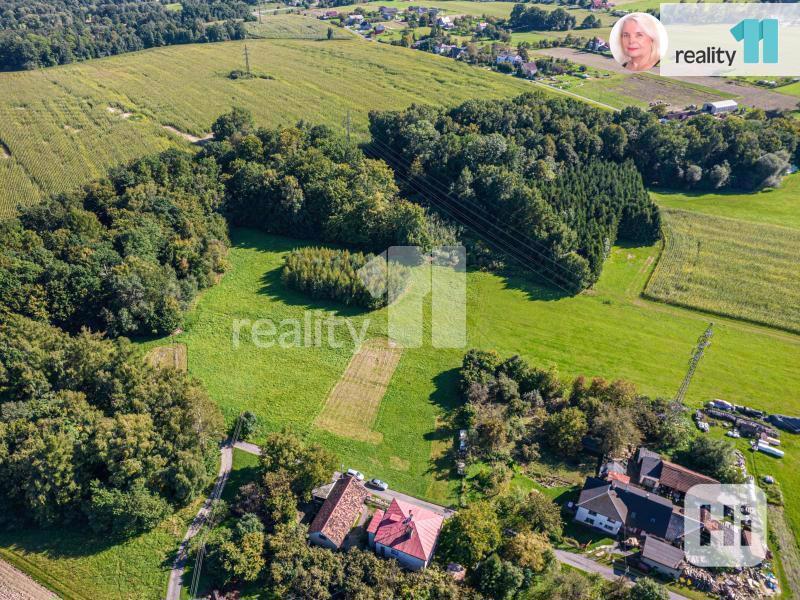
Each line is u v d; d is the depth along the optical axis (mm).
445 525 61031
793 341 91125
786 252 112312
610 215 114062
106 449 62688
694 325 95375
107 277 91312
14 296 85375
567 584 53219
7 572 58031
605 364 86812
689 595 55688
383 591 53562
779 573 57688
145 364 76500
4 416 65875
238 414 76812
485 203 114812
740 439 73562
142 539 61344
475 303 100312
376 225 108938
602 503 61500
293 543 57469
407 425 76062
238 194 120688
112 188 111625
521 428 73188
